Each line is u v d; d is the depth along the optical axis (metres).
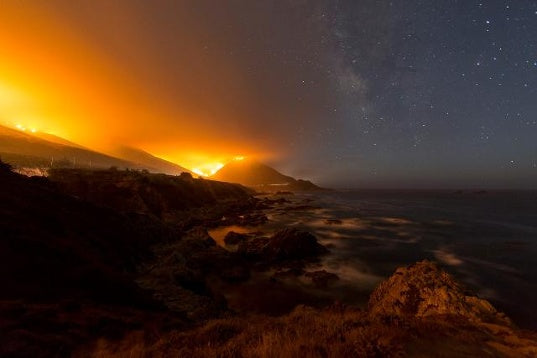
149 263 18.66
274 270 23.30
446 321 9.42
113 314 8.34
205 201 65.56
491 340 7.21
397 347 5.59
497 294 19.58
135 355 5.62
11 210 13.28
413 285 13.85
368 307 15.69
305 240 27.94
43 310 7.20
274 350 5.24
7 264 9.05
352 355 5.20
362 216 60.09
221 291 18.98
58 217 15.84
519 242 36.19
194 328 8.31
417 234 40.78
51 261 10.34
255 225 45.53
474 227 47.16
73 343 6.22
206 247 25.92
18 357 5.29
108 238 17.98
